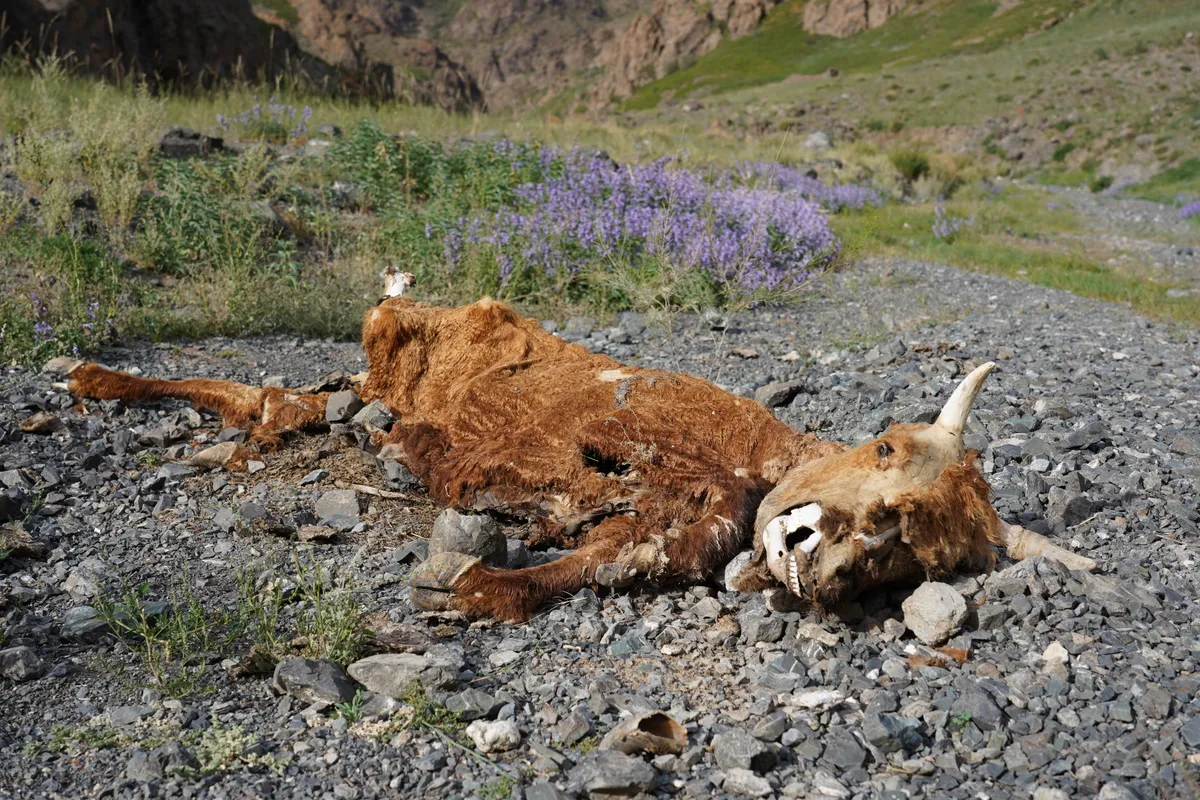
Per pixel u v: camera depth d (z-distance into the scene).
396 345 5.32
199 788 2.79
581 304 9.66
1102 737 3.04
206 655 3.49
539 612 3.84
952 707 3.17
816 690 3.28
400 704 3.18
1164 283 15.39
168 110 16.25
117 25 28.30
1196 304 12.48
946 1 105.75
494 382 4.81
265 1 102.38
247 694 3.30
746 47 115.06
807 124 65.75
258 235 9.56
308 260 10.12
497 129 19.08
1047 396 6.86
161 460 5.25
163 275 9.20
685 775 2.90
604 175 11.73
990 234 20.91
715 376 7.47
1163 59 63.59
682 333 9.03
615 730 2.96
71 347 6.81
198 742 3.01
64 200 9.20
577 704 3.23
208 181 10.62
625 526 4.04
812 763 2.96
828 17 115.06
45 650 3.50
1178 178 39.56
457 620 3.75
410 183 12.84
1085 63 66.12
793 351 8.39
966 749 3.01
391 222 10.92
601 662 3.52
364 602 3.86
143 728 3.07
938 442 3.62
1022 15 92.94
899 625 3.65
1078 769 2.89
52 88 14.91
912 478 3.56
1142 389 7.16
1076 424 6.19
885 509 3.49
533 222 10.08
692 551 3.90
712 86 100.38
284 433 5.48
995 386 7.10
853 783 2.87
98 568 4.08
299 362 7.47
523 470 4.40
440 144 14.15
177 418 5.80
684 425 4.29
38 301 7.19
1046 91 62.53
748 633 3.66
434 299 9.12
